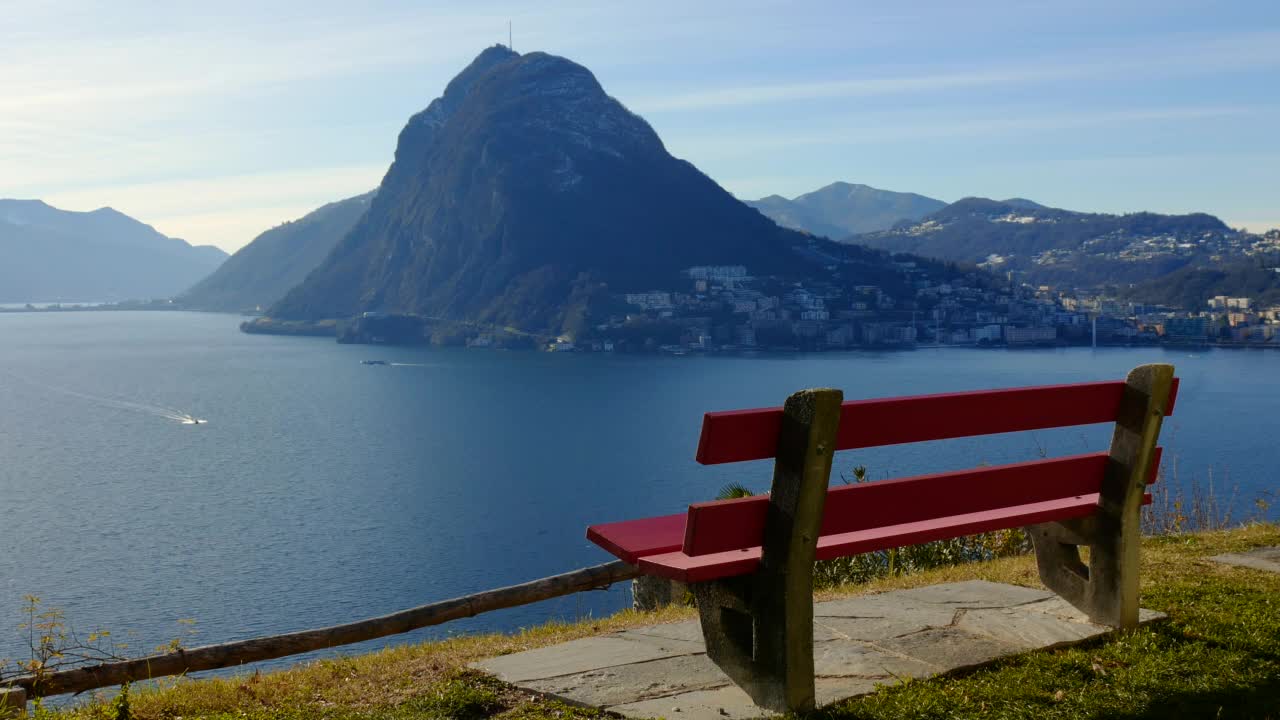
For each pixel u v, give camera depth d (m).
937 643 4.43
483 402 189.88
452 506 104.69
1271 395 159.50
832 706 3.60
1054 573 4.82
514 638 5.35
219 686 4.35
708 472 115.94
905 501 3.89
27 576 79.81
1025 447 100.19
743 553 3.71
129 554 87.69
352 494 112.94
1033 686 3.85
